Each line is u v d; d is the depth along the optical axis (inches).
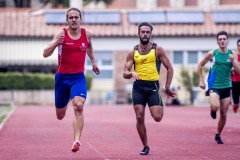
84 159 858.8
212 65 1054.4
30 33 3164.4
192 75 3011.8
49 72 3238.2
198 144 1065.5
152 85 879.1
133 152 944.3
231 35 3213.6
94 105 2795.3
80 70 840.9
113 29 3193.9
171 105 2901.1
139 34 872.3
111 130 1386.6
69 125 1542.8
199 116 1921.8
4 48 3144.7
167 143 1086.4
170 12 3304.6
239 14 3294.8
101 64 3176.7
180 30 3198.8
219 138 1080.2
